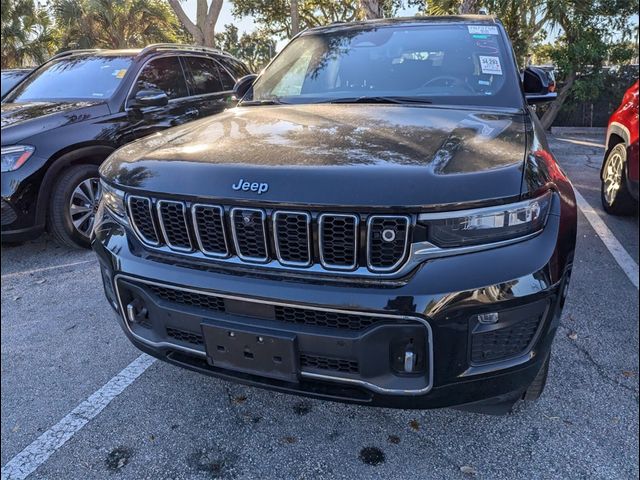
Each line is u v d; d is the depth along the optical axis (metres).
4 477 1.94
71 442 2.12
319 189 1.58
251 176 1.68
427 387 1.61
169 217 1.82
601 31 11.56
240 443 2.08
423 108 2.43
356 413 2.24
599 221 4.96
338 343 1.60
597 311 3.12
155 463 1.99
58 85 4.75
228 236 1.71
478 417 2.20
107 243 2.01
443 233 1.54
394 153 1.74
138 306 1.99
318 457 2.00
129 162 2.03
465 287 1.52
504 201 1.56
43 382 2.53
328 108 2.53
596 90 11.70
